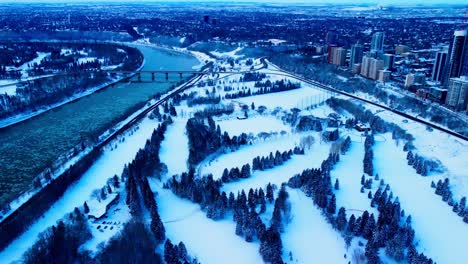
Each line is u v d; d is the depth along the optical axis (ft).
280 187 599.16
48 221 515.09
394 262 442.09
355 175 640.58
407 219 513.86
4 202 578.25
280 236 487.61
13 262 431.84
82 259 431.43
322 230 504.02
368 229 476.13
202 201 553.64
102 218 516.32
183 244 444.55
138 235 462.60
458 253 466.29
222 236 491.72
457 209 544.62
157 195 577.84
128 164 648.79
